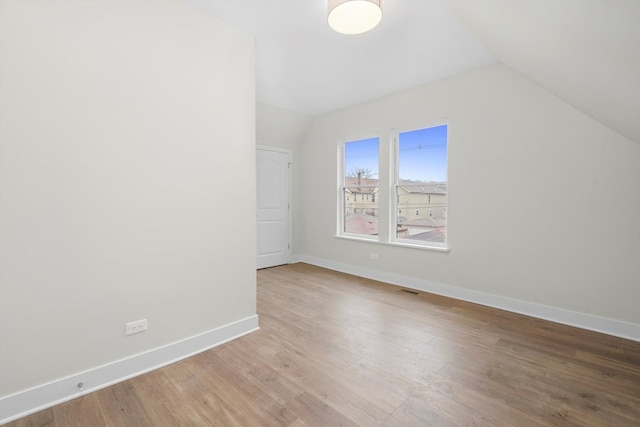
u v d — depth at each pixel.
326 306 3.25
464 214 3.42
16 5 1.53
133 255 1.97
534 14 1.48
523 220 3.01
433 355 2.23
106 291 1.87
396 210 4.20
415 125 3.89
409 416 1.60
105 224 1.85
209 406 1.68
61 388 1.71
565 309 2.80
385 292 3.74
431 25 2.50
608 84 1.71
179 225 2.19
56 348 1.69
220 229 2.43
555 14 1.37
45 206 1.64
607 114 2.21
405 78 3.56
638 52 1.26
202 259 2.32
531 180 2.95
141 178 1.99
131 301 1.97
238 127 2.53
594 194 2.63
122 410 1.65
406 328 2.70
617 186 2.53
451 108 3.48
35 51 1.58
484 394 1.78
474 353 2.26
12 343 1.56
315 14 2.37
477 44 2.77
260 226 4.99
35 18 1.58
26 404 1.60
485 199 3.25
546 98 2.83
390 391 1.81
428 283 3.77
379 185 4.27
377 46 2.87
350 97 4.21
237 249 2.55
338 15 2.10
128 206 1.94
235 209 2.52
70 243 1.73
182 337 2.22
